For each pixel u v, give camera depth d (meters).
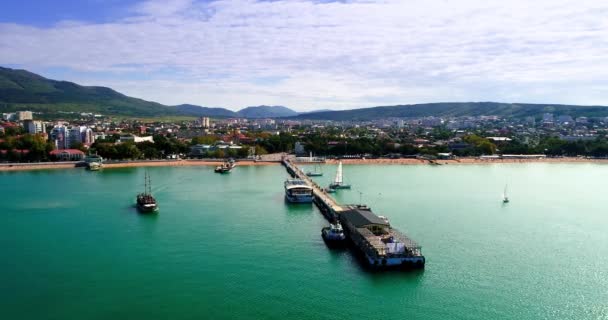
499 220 196.62
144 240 160.75
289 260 141.00
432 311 108.44
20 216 194.62
